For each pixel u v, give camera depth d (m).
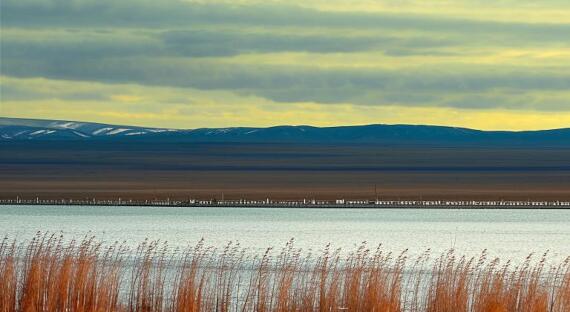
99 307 102.44
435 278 118.06
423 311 109.94
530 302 103.25
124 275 125.00
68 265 103.56
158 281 109.12
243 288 123.44
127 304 107.12
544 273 118.19
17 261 108.19
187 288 104.31
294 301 105.31
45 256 106.12
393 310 104.62
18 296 104.75
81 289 102.56
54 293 102.25
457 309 104.56
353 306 104.00
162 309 105.56
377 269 107.69
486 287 105.25
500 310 101.12
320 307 103.94
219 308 107.31
